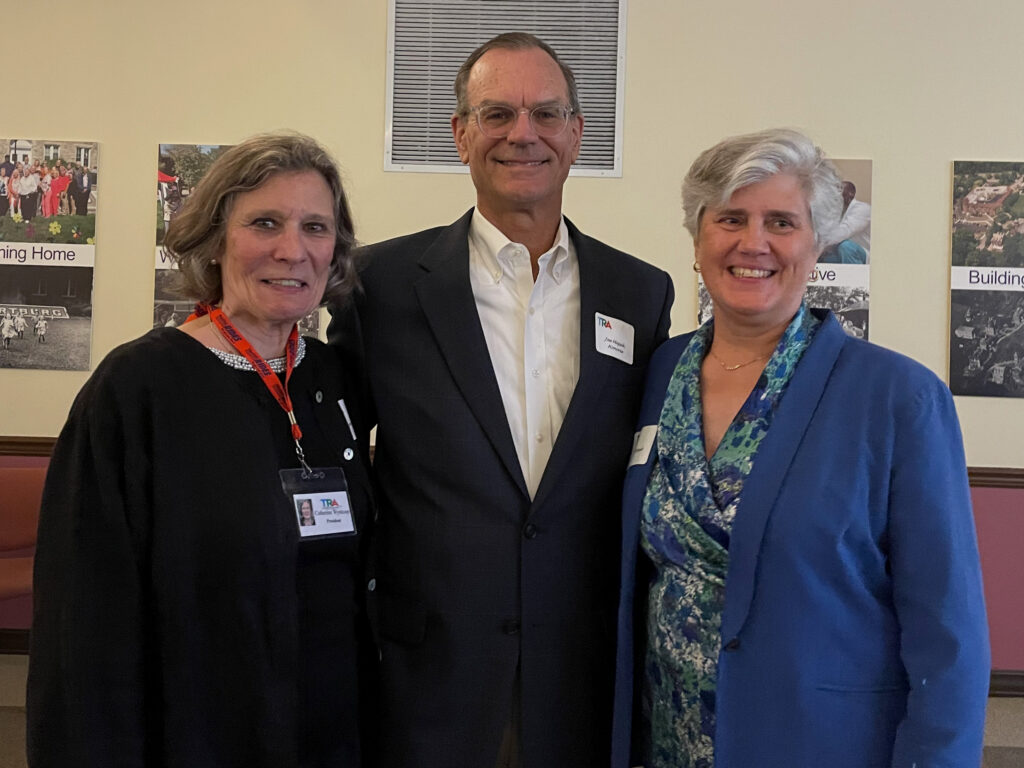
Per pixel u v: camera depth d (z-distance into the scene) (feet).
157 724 4.77
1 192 13.97
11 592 10.67
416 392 5.92
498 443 5.76
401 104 14.02
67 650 4.54
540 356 6.23
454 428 5.79
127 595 4.66
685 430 5.23
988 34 13.74
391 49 13.97
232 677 4.75
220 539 4.78
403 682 5.65
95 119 13.99
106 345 14.06
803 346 5.10
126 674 4.61
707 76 13.88
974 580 4.45
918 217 13.80
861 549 4.58
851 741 4.50
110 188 13.99
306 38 13.99
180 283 5.34
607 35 13.92
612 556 6.02
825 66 13.82
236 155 5.13
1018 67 13.74
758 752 4.56
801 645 4.52
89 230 13.98
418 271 6.36
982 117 13.76
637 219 13.98
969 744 4.28
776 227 4.98
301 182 5.16
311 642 5.08
